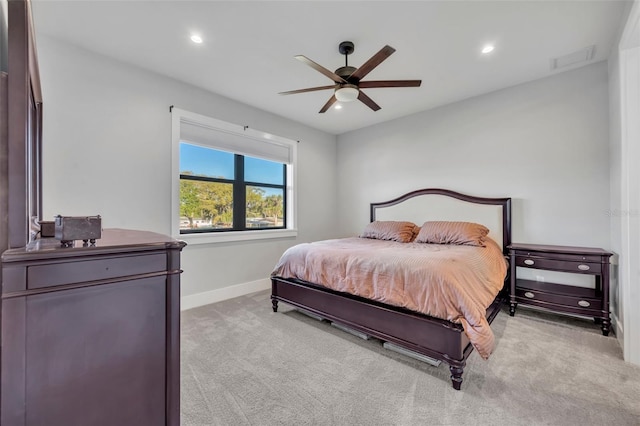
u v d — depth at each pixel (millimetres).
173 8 2008
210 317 2900
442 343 1824
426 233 3359
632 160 2045
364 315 2293
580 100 2879
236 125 3633
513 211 3283
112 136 2660
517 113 3252
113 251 896
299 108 3914
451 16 2096
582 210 2879
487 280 2293
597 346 2238
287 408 1559
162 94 2980
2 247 846
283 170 4484
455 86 3264
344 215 5062
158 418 997
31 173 1387
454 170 3748
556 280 3066
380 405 1579
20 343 759
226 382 1795
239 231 3812
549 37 2357
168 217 3025
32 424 778
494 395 1651
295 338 2414
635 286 1984
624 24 2029
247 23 2174
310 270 2699
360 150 4828
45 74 2316
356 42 2412
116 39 2377
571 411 1510
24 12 885
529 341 2330
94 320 870
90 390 866
